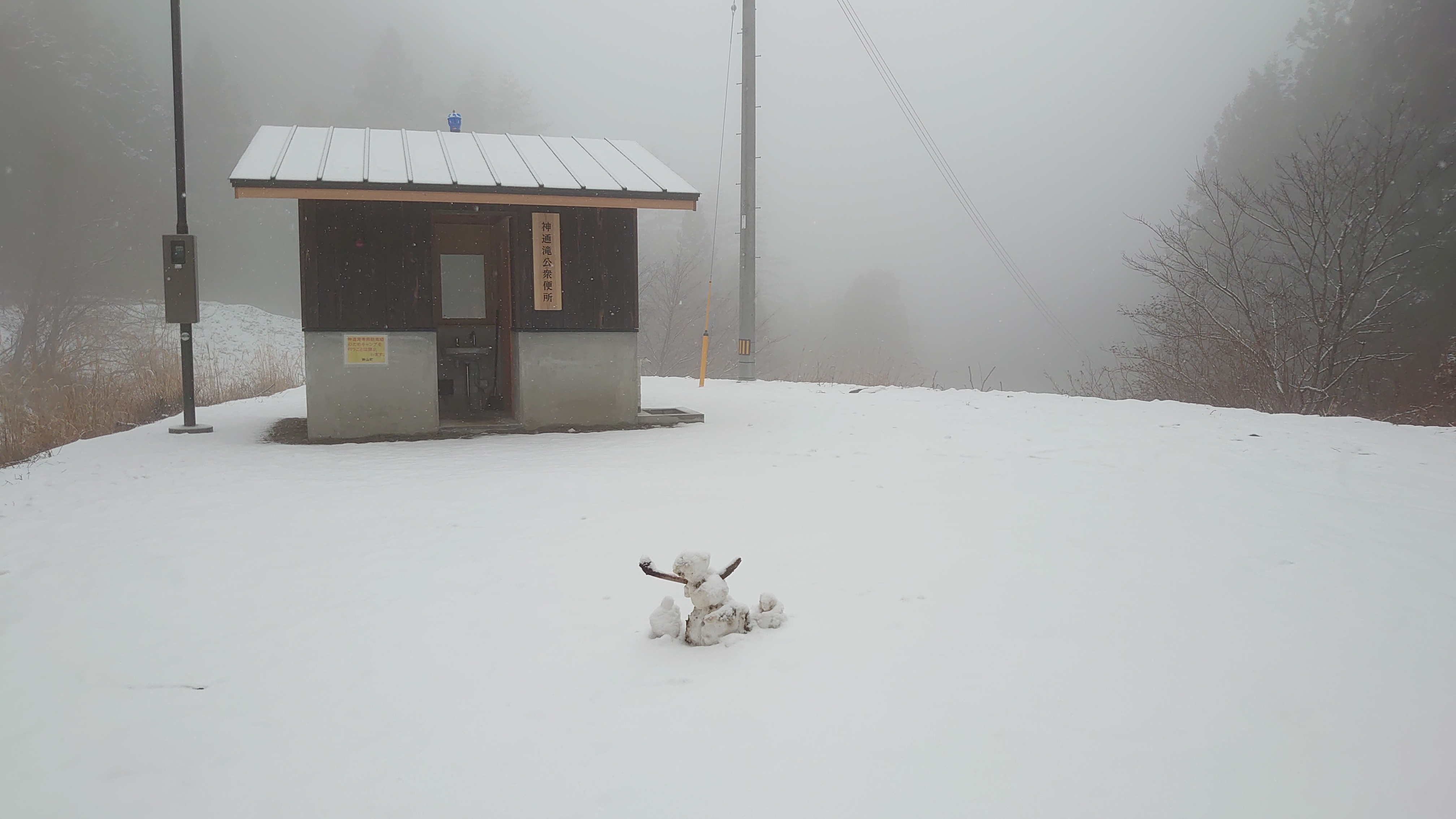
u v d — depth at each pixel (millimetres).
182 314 11398
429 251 10820
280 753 3029
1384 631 3916
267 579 5012
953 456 8852
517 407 11531
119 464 8828
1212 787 2656
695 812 2562
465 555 5418
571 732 3090
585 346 11562
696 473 8133
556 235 11398
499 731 3125
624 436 10836
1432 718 3090
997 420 11336
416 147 12133
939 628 4016
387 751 3004
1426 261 20734
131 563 5336
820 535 5738
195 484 7816
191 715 3342
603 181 11102
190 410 11477
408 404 10773
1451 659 3602
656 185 11148
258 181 9703
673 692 3393
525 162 11797
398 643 3998
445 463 8836
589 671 3619
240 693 3521
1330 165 18172
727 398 14914
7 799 2801
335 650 3941
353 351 10570
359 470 8461
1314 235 16641
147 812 2699
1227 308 18094
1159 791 2635
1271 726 3041
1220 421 10750
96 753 3078
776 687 3412
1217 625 4016
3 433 10805
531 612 4383
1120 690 3338
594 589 4719
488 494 7234
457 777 2818
